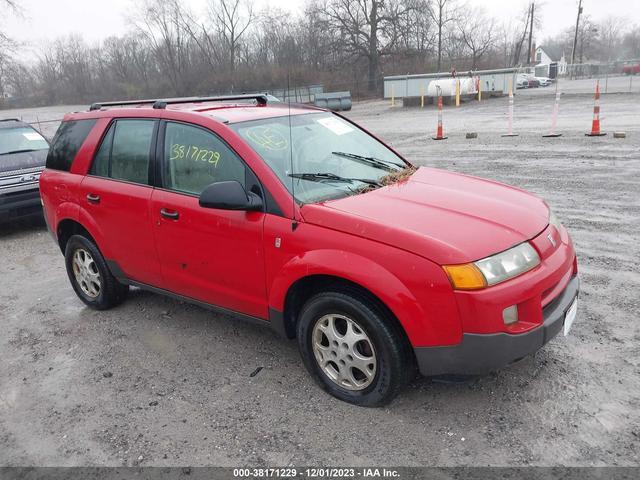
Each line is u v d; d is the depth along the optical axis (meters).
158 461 2.98
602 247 5.65
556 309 3.14
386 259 2.93
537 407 3.16
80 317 4.98
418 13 52.84
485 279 2.81
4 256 7.27
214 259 3.77
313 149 3.93
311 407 3.34
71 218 4.81
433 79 31.56
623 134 11.99
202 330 4.49
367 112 30.72
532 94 33.00
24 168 8.61
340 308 3.17
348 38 50.72
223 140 3.73
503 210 3.36
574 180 8.56
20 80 73.88
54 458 3.09
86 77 73.38
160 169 4.11
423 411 3.21
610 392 3.25
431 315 2.85
